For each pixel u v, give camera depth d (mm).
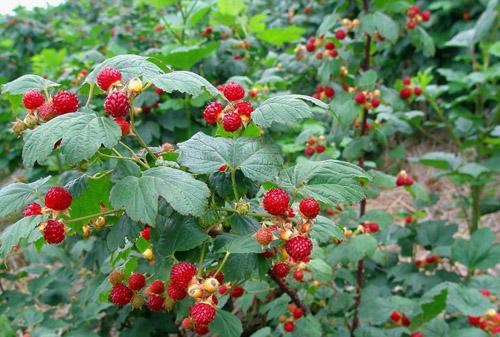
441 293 2102
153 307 1367
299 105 1247
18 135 1296
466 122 3893
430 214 4941
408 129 3070
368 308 2414
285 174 1384
